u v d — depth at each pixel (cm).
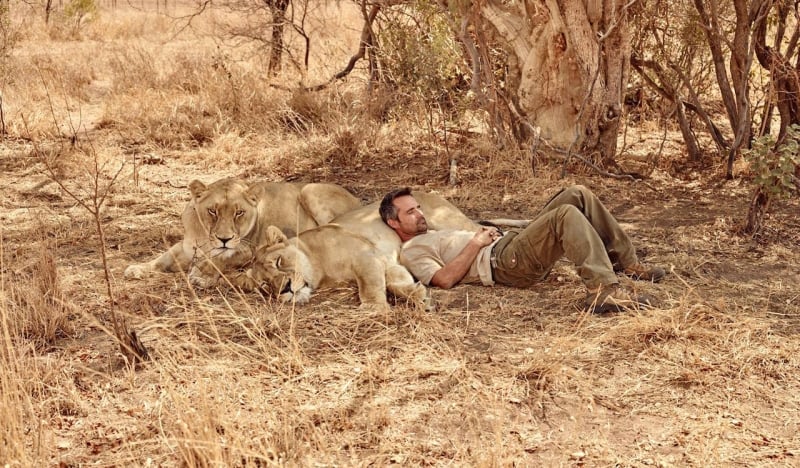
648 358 466
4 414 366
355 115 996
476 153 897
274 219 589
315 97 1084
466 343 486
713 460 374
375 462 373
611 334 486
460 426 403
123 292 554
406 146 961
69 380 442
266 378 446
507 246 559
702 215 737
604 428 402
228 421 385
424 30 1068
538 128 849
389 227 578
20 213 737
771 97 745
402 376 447
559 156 862
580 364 461
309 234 553
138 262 621
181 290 550
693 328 491
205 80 1175
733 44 830
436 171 872
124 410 417
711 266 610
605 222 577
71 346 486
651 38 1020
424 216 594
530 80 867
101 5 2514
